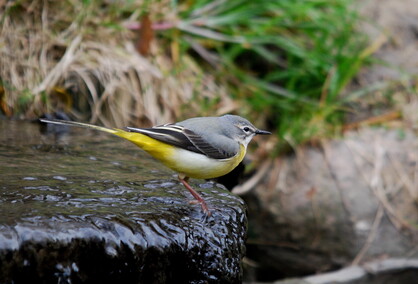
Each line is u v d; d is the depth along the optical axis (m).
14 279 4.80
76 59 12.91
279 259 13.09
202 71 14.52
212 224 6.40
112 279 5.37
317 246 12.80
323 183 13.16
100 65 13.00
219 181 10.16
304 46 15.09
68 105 12.47
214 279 6.15
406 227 12.70
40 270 4.94
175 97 13.73
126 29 13.80
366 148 13.66
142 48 13.70
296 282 11.56
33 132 9.73
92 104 12.82
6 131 9.62
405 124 14.34
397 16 16.33
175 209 6.46
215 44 14.73
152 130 7.15
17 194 6.15
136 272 5.51
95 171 7.72
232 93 14.55
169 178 7.86
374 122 14.38
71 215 5.49
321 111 14.20
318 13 14.80
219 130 7.71
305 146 13.78
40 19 13.20
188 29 14.22
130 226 5.57
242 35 14.36
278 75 14.62
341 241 12.67
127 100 13.17
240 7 14.66
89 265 5.22
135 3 14.17
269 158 13.80
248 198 13.42
